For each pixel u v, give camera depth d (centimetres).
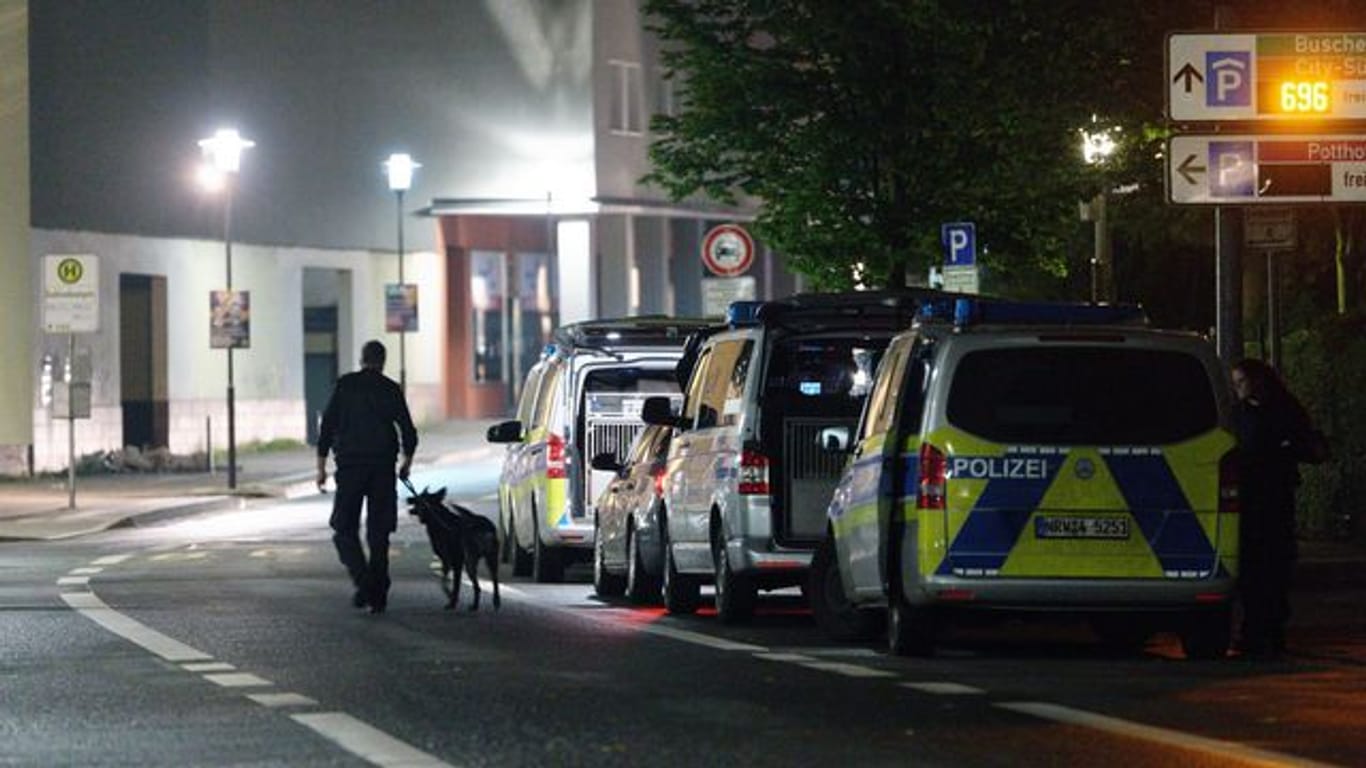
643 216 18138
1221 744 3094
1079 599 4109
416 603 5684
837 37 7981
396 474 5450
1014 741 3120
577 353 6419
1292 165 5481
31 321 13125
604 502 6041
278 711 3475
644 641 4619
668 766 2906
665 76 8538
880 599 4359
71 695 3700
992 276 10200
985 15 6656
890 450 4269
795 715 3394
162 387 14612
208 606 5534
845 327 5016
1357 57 5481
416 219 16925
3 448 12938
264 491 11744
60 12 13562
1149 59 6512
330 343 16588
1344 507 6838
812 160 8156
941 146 8019
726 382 5241
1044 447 4106
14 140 13138
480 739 3155
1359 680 3900
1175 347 4147
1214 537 4125
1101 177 7294
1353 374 6744
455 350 17462
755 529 4962
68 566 7144
